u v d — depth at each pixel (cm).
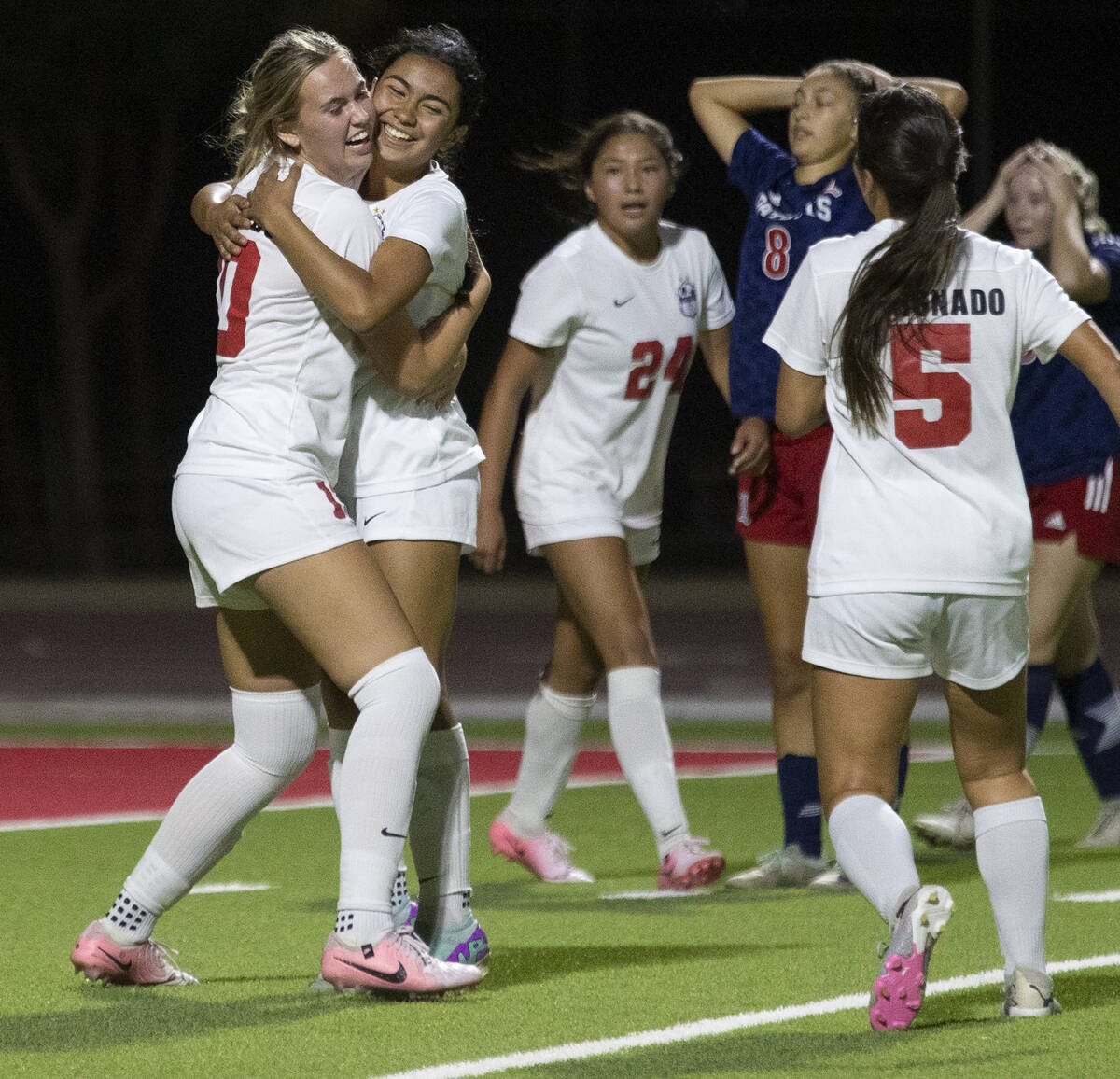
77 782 3741
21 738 4603
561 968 1977
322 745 4288
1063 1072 1520
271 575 1716
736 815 3272
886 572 1667
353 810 1738
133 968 1877
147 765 4009
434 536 1839
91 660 6925
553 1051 1600
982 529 1672
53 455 12862
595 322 2498
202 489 1730
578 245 2531
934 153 1708
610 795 3550
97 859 2772
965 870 2641
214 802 1848
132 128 12250
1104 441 2719
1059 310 1703
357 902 1750
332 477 1797
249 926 2241
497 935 2189
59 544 12662
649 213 2508
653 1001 1811
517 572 11981
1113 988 1850
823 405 1780
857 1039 1647
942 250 1683
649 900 2464
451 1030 1683
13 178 11931
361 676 1727
